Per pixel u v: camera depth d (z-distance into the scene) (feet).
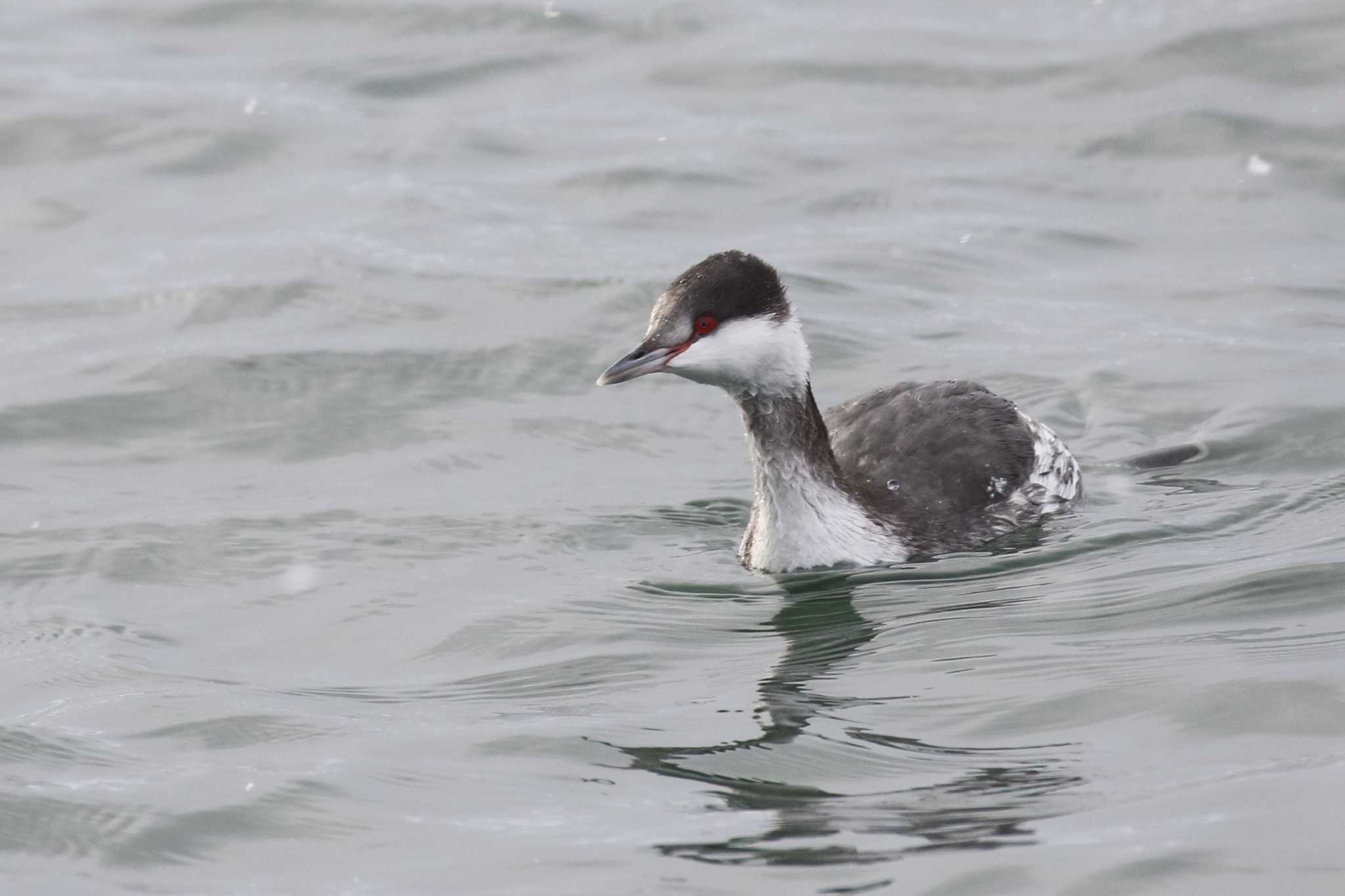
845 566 44.83
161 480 50.67
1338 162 69.72
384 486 50.08
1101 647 38.50
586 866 30.73
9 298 62.54
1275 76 75.87
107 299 62.44
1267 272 62.44
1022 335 59.06
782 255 64.85
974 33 83.15
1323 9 80.02
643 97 78.48
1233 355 56.59
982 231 66.39
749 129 75.05
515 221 67.77
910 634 40.29
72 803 33.81
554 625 41.60
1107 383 55.36
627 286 61.82
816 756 34.37
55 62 82.17
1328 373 54.75
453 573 44.75
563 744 35.50
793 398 44.42
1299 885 28.63
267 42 84.43
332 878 31.01
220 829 32.76
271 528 47.44
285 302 61.67
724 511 48.73
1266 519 45.93
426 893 30.25
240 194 71.05
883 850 30.60
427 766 34.81
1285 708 34.78
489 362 57.47
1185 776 32.40
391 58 82.33
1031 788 32.48
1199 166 70.44
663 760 34.65
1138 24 81.71
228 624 42.24
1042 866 29.66
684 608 42.65
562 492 49.75
